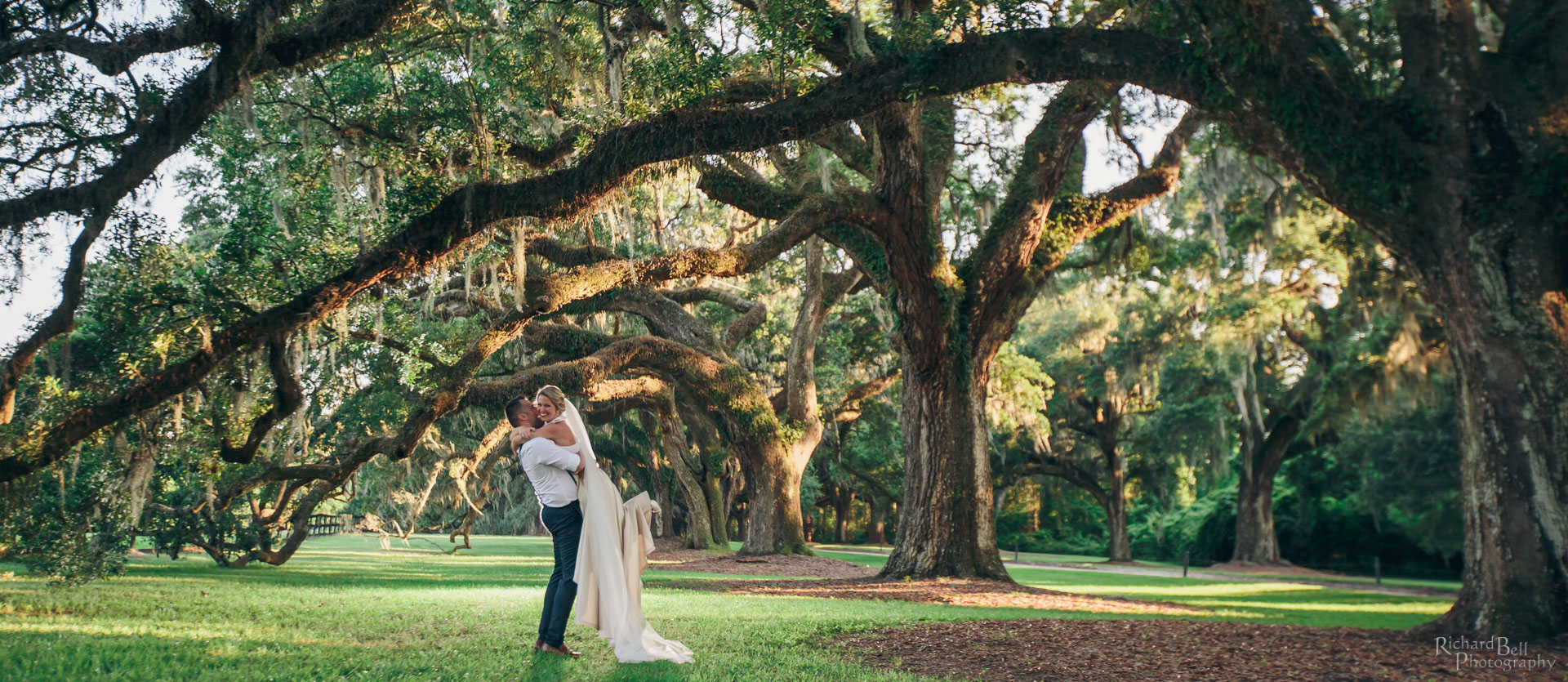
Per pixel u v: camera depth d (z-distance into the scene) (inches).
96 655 205.2
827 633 314.5
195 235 634.2
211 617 300.2
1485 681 255.1
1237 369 1272.1
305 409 645.9
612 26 576.7
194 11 356.5
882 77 438.0
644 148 433.1
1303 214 990.4
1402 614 571.5
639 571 229.0
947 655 280.5
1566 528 339.3
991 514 707.4
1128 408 1644.9
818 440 1119.0
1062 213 754.2
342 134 484.7
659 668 208.4
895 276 671.8
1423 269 385.7
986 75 432.1
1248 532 1435.8
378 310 499.5
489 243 573.9
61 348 430.6
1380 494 967.0
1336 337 1088.2
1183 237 1289.4
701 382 1033.5
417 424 572.1
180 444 457.1
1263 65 384.8
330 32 397.7
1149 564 1574.8
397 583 554.6
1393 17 413.1
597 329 1230.3
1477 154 369.4
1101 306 1390.3
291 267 471.2
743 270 583.5
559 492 228.4
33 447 354.6
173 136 375.2
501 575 706.2
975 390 714.8
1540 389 350.3
